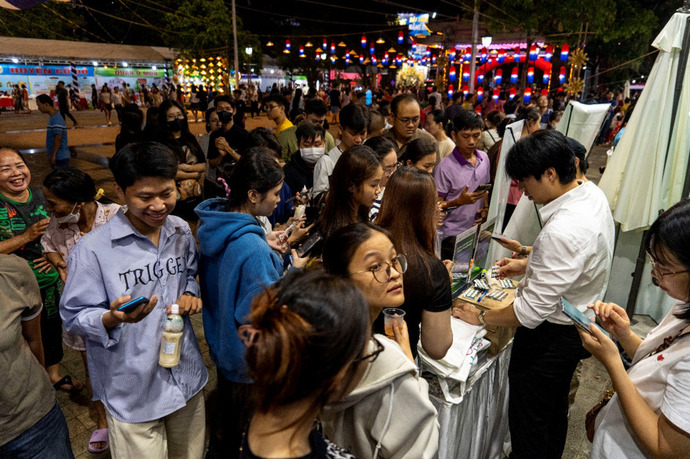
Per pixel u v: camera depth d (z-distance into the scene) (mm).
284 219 3365
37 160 10125
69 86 24453
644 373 1390
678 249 1229
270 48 31750
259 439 862
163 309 1816
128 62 26328
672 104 3314
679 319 1380
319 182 3311
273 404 824
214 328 1959
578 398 3168
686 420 1188
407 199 1622
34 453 1618
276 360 785
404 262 1374
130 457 1800
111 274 1708
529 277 1989
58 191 2389
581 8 13891
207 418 2756
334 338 807
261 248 1769
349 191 2070
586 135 3906
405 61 27641
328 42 28094
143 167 1571
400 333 1435
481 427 2311
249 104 22000
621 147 3725
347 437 1185
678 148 3406
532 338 2105
